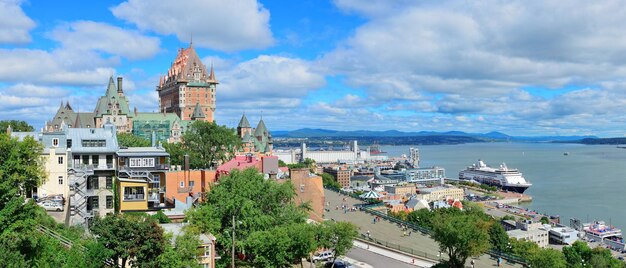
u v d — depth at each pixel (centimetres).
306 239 8938
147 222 7462
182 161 18962
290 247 8962
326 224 10125
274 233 8988
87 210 9944
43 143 10212
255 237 8969
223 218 9544
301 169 13750
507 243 18238
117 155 10725
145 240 7300
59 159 10194
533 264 12144
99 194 10256
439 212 19912
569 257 19025
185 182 11950
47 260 6744
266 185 10306
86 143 10731
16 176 7556
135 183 9950
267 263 8831
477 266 11650
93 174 10250
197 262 7844
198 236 8100
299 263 10338
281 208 10462
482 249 10288
